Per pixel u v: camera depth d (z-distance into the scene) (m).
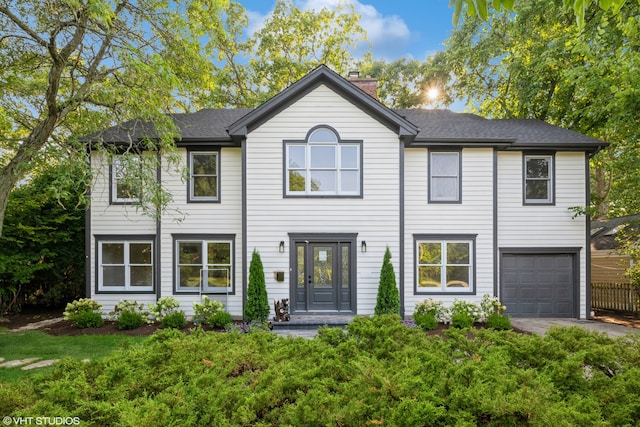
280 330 9.85
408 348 3.33
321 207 10.88
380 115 10.87
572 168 11.93
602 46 11.50
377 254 10.80
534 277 11.88
